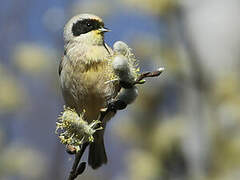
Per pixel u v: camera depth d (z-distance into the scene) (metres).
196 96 14.02
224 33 14.28
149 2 14.17
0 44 14.63
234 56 14.24
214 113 13.80
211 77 14.13
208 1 14.50
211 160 13.54
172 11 14.36
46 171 13.38
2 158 13.39
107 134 16.22
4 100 13.98
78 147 6.34
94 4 14.16
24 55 14.01
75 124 6.34
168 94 14.27
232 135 13.59
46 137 15.40
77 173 6.32
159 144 13.64
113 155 16.00
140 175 13.34
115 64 6.35
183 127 13.78
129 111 14.24
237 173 13.31
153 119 14.09
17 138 15.10
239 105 13.59
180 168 13.64
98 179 14.13
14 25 14.82
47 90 15.59
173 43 14.46
